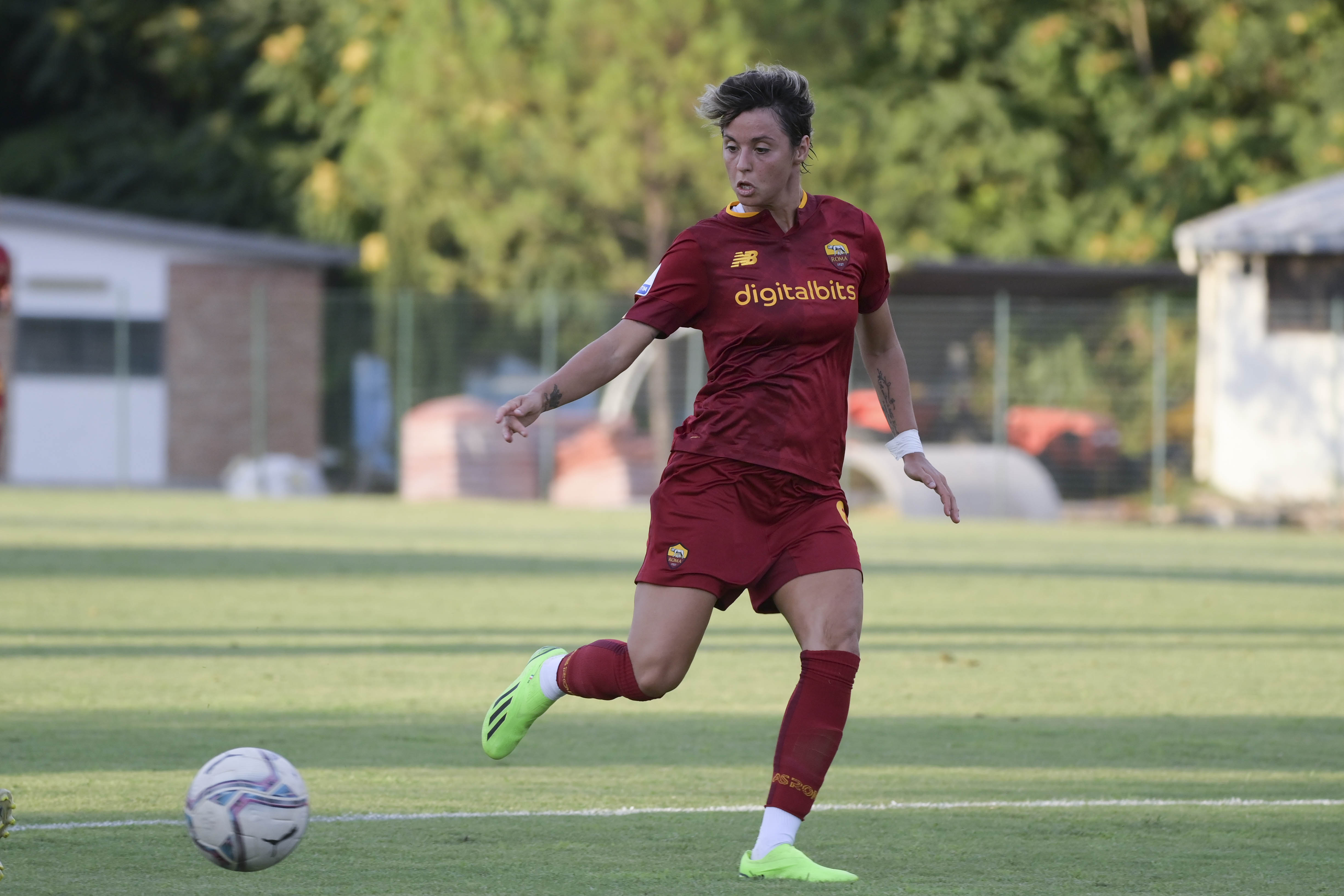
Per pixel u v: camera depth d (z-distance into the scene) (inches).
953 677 1189.7
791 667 1229.7
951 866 610.2
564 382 590.2
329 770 802.2
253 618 1483.8
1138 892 571.8
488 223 3639.3
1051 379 3444.9
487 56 3590.1
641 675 597.0
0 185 4783.5
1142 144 4495.6
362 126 4357.8
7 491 3452.3
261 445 3607.3
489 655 1252.5
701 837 656.4
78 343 3762.3
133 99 5014.8
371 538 2442.2
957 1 4559.5
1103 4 4640.8
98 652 1245.1
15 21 4928.6
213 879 574.9
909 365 3476.9
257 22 4749.0
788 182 607.5
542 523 2805.1
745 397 596.1
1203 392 3479.3
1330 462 3415.4
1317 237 3390.7
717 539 593.3
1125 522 3218.5
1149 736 938.1
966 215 4426.7
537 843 642.2
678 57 3454.7
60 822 669.3
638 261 3661.4
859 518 3134.8
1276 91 4650.6
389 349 3769.7
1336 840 664.4
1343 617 1619.1
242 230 4859.7
